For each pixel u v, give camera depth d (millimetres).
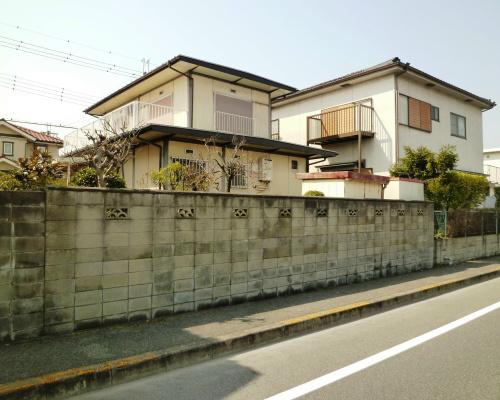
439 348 4324
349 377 3566
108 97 15867
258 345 4445
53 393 3131
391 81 15711
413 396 3182
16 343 3887
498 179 25469
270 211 6074
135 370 3535
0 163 17766
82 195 4285
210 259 5363
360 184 8906
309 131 18391
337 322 5375
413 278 7992
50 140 22844
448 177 11781
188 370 3744
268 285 6047
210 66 12500
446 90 17938
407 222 8695
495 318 5551
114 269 4508
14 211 3893
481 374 3613
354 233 7441
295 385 3402
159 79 13688
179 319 4863
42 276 4047
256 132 14656
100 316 4426
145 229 4754
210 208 5363
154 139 11672
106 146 7875
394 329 5066
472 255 11125
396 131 15453
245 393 3252
